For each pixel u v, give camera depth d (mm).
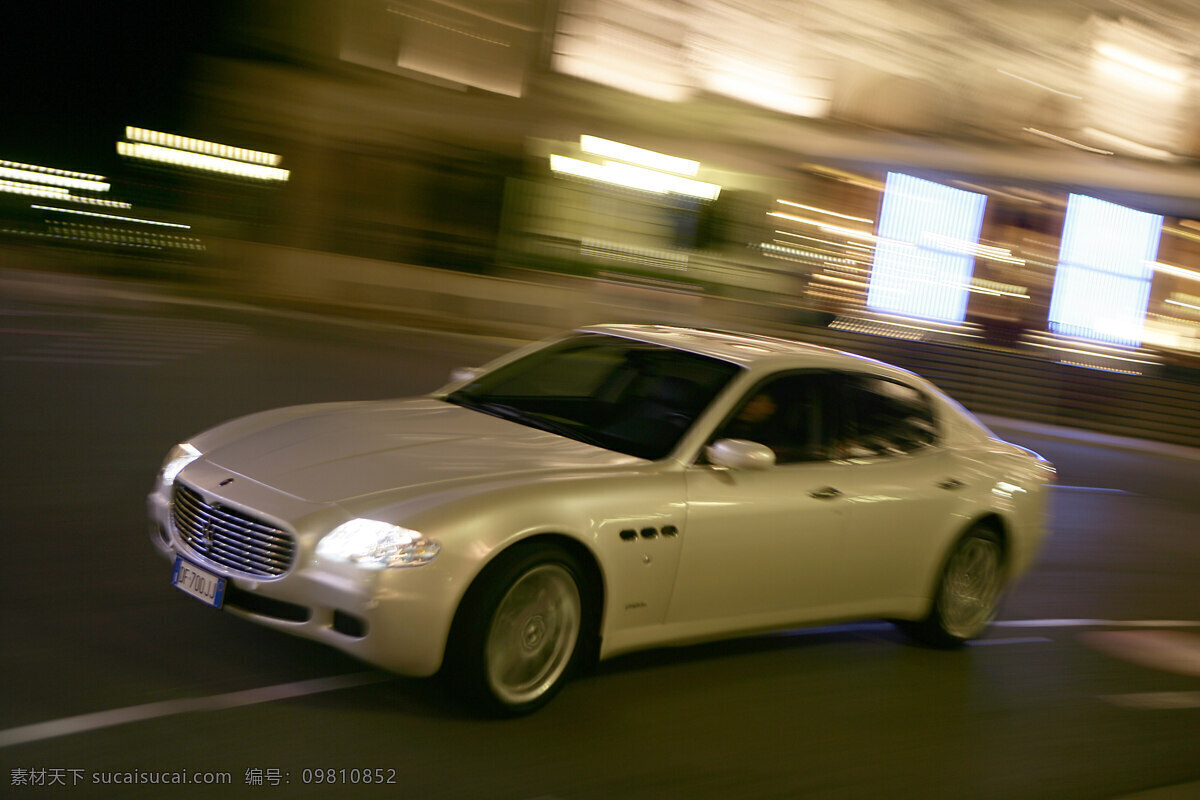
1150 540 10016
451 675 3707
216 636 4285
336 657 4227
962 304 30172
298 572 3646
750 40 23547
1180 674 5945
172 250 21438
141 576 4902
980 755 4328
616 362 5043
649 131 24281
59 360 10656
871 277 28562
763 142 25344
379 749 3527
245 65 22281
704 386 4738
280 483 3881
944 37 24000
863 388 5234
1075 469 14414
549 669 3947
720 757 3883
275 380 11375
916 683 5066
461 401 5031
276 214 22531
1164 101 25672
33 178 21781
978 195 29500
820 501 4660
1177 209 30375
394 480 3877
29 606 4355
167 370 10977
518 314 22609
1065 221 30594
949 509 5254
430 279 22156
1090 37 24453
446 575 3592
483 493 3781
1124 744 4715
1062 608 6992
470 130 23031
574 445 4438
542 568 3826
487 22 22750
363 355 14797
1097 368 22625
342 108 22438
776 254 26953
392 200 22922
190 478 4043
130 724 3475
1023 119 25375
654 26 23234
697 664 4785
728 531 4332
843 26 23625
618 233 24953
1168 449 19859
